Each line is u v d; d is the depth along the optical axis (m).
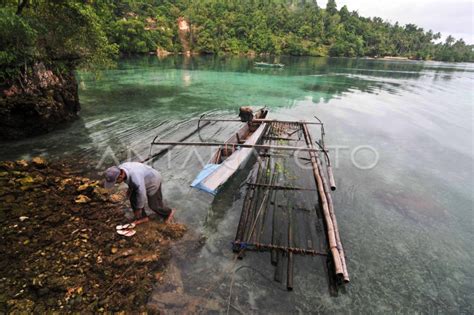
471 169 9.12
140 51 50.16
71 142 9.17
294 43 86.94
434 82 31.38
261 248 4.98
